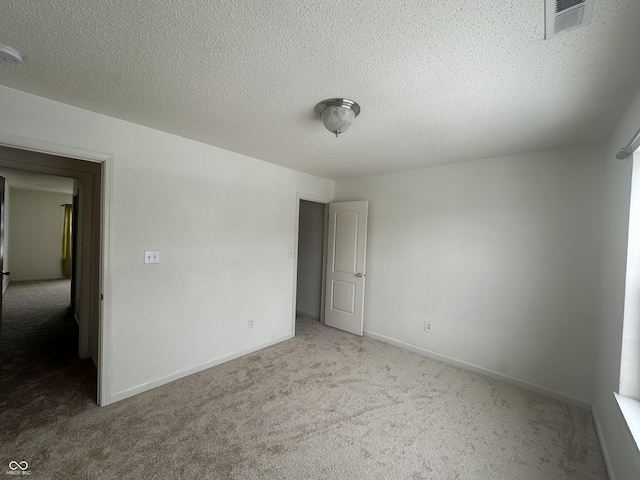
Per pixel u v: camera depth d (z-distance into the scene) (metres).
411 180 3.43
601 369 2.05
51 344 3.27
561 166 2.47
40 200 7.45
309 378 2.67
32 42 1.26
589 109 1.73
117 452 1.70
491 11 1.02
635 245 1.57
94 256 2.88
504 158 2.76
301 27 1.13
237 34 1.19
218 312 2.86
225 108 1.90
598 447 1.89
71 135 1.92
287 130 2.26
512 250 2.71
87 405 2.14
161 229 2.41
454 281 3.07
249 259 3.12
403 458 1.74
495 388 2.61
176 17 1.10
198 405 2.20
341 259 4.06
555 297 2.49
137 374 2.32
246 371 2.76
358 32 1.15
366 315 3.86
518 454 1.81
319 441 1.86
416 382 2.66
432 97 1.66
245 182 3.04
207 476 1.56
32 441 1.76
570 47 1.19
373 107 1.80
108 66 1.45
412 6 1.01
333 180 4.19
